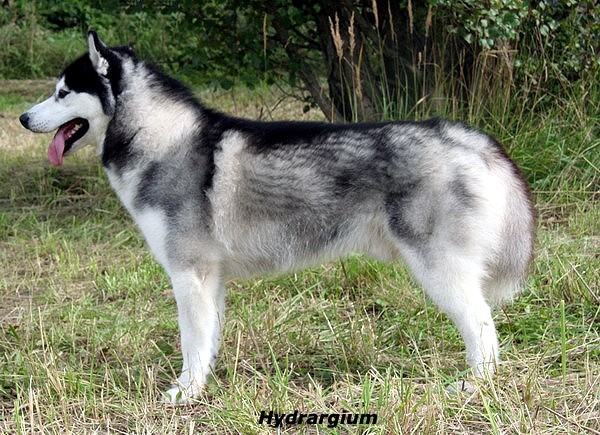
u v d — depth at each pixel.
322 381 4.26
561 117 7.26
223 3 7.69
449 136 4.08
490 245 4.04
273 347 4.54
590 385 3.73
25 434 3.55
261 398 3.83
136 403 3.89
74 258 6.28
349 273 5.55
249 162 4.18
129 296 5.64
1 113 11.86
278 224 4.21
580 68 7.32
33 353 4.46
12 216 7.36
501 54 6.98
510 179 4.15
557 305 4.94
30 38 15.73
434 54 7.05
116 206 7.51
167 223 4.20
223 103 11.17
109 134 4.42
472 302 3.98
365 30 7.44
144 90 4.38
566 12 7.49
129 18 13.21
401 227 4.04
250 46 7.52
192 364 4.14
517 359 4.19
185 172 4.21
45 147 9.52
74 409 3.90
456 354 4.46
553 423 3.48
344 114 7.61
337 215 4.15
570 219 6.26
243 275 4.43
